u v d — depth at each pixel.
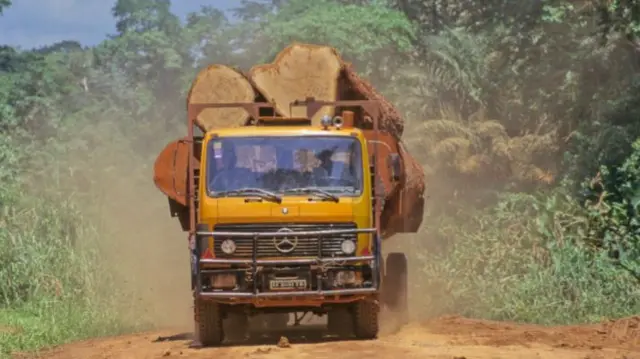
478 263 18.45
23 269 18.45
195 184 14.00
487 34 35.91
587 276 16.86
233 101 15.33
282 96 15.36
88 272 18.42
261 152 12.98
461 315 16.83
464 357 10.84
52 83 60.19
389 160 13.74
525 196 21.38
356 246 12.77
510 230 19.36
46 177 23.20
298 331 14.90
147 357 12.12
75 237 19.70
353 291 12.64
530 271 17.45
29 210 20.23
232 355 11.57
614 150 23.59
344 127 13.61
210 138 13.05
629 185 19.17
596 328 13.97
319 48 15.53
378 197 13.17
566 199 20.20
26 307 17.59
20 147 29.05
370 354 11.21
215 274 12.68
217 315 12.99
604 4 26.83
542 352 11.57
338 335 13.96
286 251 12.64
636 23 25.64
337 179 12.90
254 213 12.69
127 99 65.19
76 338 15.62
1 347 13.98
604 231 18.78
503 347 12.03
